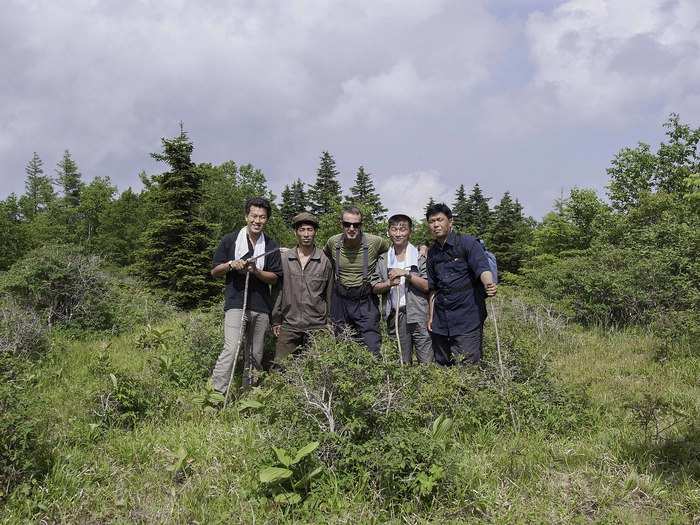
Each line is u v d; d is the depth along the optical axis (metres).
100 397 5.33
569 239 31.55
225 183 37.62
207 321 8.31
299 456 3.55
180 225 24.30
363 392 3.95
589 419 5.12
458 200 58.28
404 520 3.42
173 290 23.94
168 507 3.59
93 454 4.42
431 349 6.02
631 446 4.38
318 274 6.16
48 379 6.62
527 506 3.55
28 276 9.90
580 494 3.72
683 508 3.52
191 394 6.10
